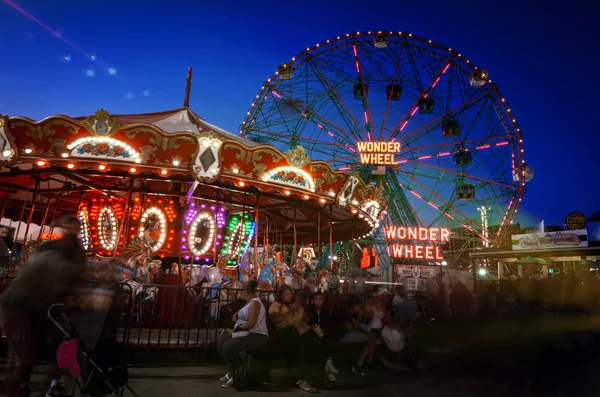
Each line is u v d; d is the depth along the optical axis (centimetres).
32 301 397
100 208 1192
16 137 803
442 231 3116
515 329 1138
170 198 1164
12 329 394
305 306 734
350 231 1750
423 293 1370
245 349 590
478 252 2886
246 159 934
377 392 603
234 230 1248
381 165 3522
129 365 666
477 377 708
